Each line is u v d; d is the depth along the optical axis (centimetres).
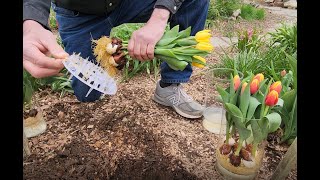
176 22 192
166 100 203
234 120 139
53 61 114
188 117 196
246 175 148
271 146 174
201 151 170
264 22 451
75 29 189
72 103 206
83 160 156
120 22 196
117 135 176
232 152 148
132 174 152
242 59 250
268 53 263
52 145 167
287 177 153
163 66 198
